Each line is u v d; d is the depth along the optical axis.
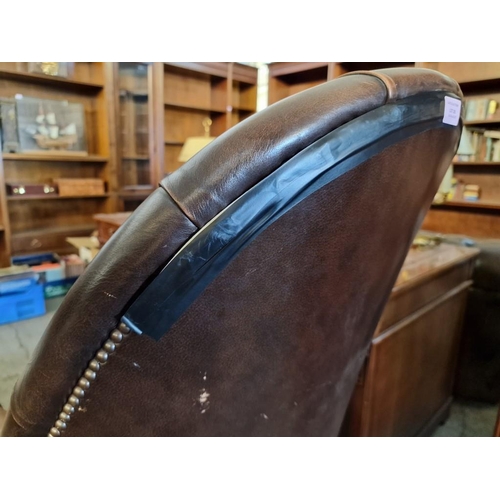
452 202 3.08
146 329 0.35
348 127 0.35
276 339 0.45
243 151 0.32
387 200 0.45
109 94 2.88
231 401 0.48
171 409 0.43
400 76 0.40
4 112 2.46
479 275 1.56
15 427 0.42
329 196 0.37
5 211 2.50
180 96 3.63
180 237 0.32
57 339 0.36
